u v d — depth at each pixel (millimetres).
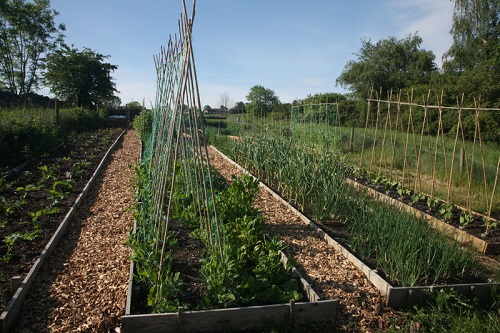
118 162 11164
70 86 31094
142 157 11281
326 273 4215
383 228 4547
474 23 22078
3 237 4477
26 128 10492
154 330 3000
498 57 14805
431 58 28922
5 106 14703
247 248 4277
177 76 4945
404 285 3855
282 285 3717
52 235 4707
